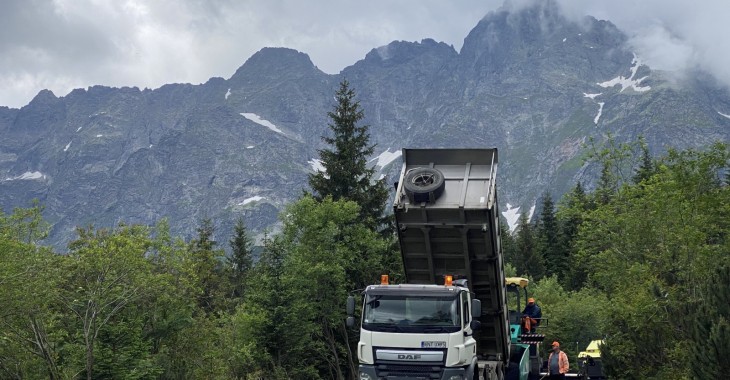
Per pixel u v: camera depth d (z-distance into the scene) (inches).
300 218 1519.4
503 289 818.8
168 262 1227.2
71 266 1056.2
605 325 1000.2
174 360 1249.4
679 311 865.5
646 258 1155.9
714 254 941.8
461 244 777.6
